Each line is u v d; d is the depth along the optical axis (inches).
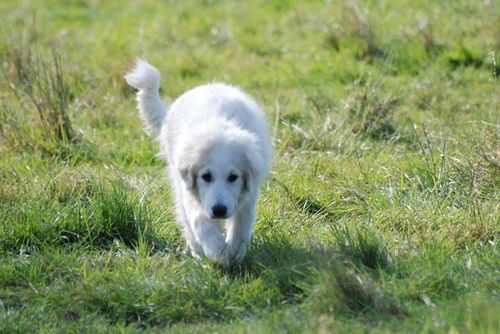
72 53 757.9
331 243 367.6
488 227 380.8
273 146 477.7
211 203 346.0
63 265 370.0
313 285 328.5
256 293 336.8
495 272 336.5
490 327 279.0
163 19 896.9
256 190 369.1
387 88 604.7
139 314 333.4
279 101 595.5
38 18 932.0
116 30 863.1
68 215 402.9
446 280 330.3
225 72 701.9
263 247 368.2
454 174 431.8
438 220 395.2
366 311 313.1
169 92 658.2
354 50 703.7
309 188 442.6
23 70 629.6
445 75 638.5
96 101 608.7
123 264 370.6
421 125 518.3
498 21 680.4
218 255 358.6
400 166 451.8
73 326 321.4
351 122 533.3
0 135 528.1
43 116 527.8
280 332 299.1
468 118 524.1
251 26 832.3
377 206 419.8
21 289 352.5
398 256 361.4
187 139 361.4
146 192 437.4
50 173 462.9
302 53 730.8
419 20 738.2
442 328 291.0
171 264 370.9
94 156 513.7
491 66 634.2
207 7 936.3
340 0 821.2
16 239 391.5
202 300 335.6
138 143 538.3
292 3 895.1
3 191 435.5
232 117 375.9
